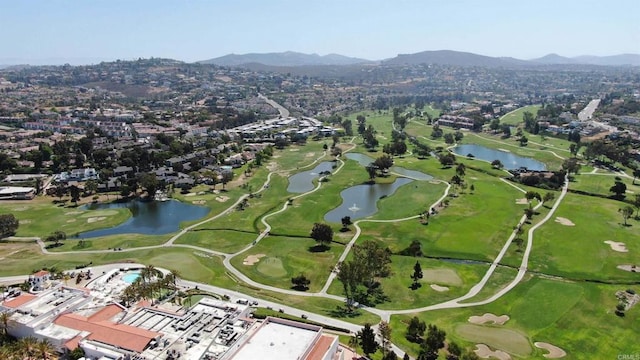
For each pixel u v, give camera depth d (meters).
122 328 109.25
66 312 118.94
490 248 176.62
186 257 169.25
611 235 185.50
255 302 136.50
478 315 132.38
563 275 155.62
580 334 122.06
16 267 157.88
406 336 119.75
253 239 188.62
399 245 181.00
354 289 146.12
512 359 111.00
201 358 97.75
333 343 104.06
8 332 112.75
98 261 165.12
